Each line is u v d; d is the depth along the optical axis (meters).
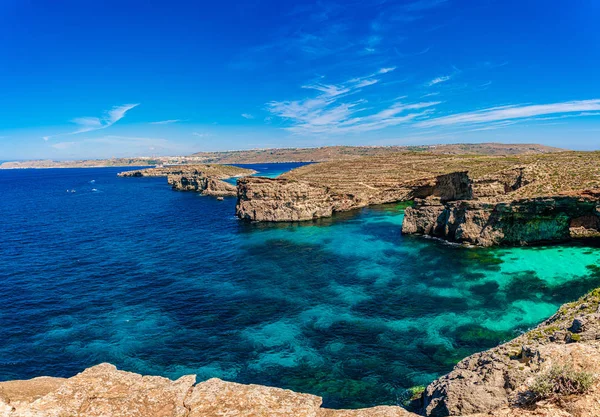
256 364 30.50
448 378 18.55
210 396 11.20
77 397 10.88
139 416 10.30
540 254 52.84
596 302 20.55
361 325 36.12
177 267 56.03
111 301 43.59
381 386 26.94
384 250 62.03
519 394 12.05
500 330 33.44
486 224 59.88
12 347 33.75
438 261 54.06
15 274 53.09
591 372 11.16
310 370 29.36
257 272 53.09
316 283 47.91
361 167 149.12
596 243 55.25
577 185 58.00
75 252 64.88
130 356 32.19
